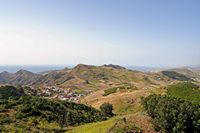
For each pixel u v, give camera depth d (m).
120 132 42.69
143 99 52.38
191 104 45.38
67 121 71.06
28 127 59.84
